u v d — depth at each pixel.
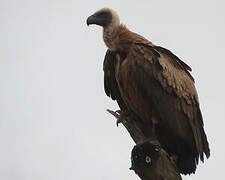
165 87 12.73
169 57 13.34
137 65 12.70
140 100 13.02
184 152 13.29
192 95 13.13
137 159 10.80
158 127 13.30
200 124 13.39
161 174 10.71
